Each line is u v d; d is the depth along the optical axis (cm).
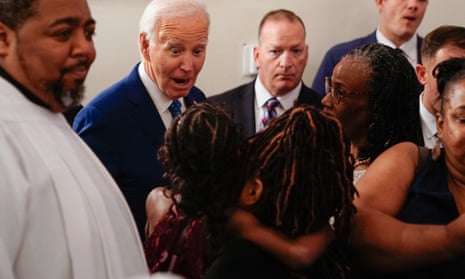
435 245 110
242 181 109
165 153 115
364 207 118
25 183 121
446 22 345
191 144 108
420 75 234
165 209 138
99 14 296
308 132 106
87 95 300
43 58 122
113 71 301
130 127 209
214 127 109
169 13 211
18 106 125
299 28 268
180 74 212
